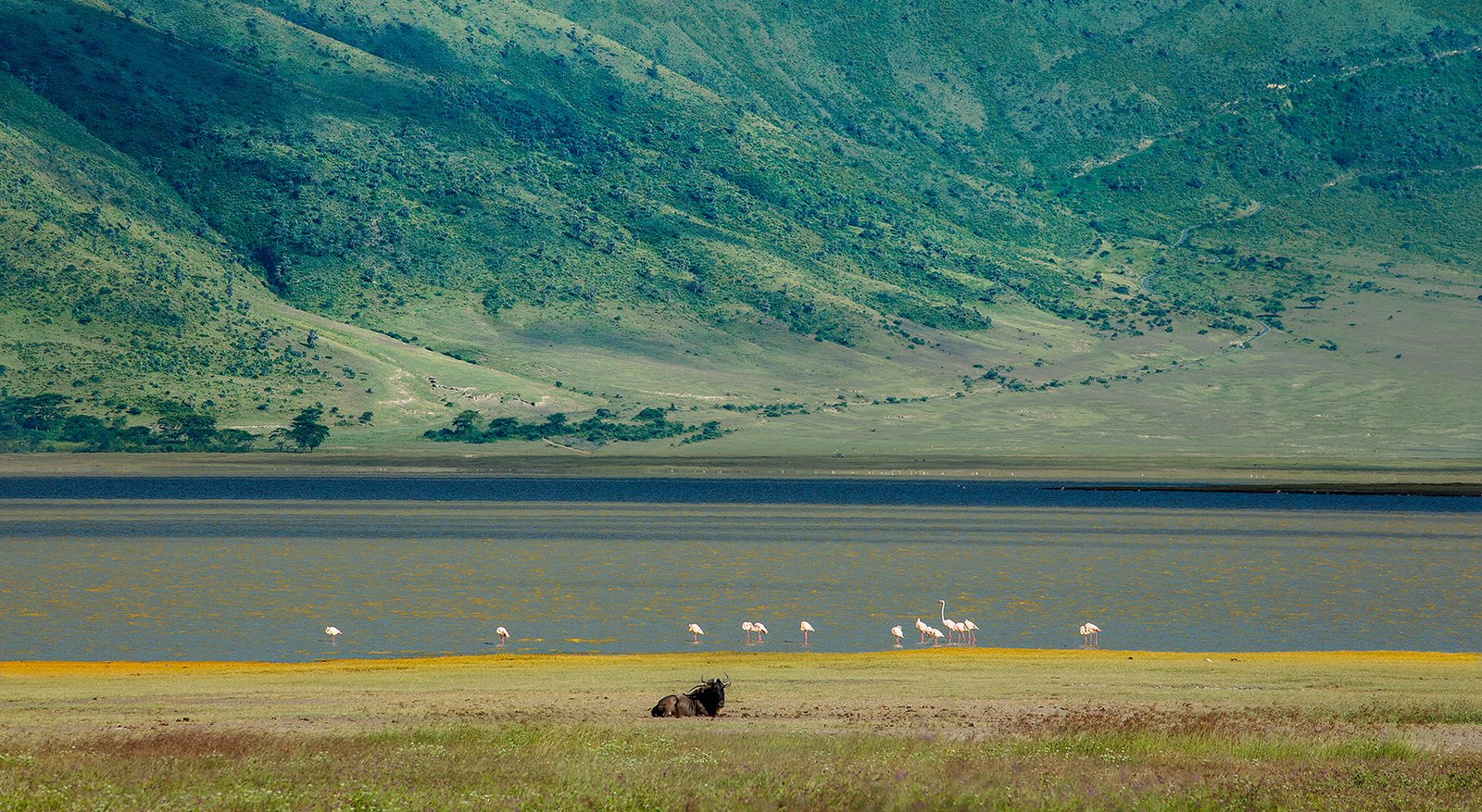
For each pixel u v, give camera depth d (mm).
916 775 85125
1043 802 79125
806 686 155125
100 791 79188
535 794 79188
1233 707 130875
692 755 92750
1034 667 183125
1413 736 108500
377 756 92438
